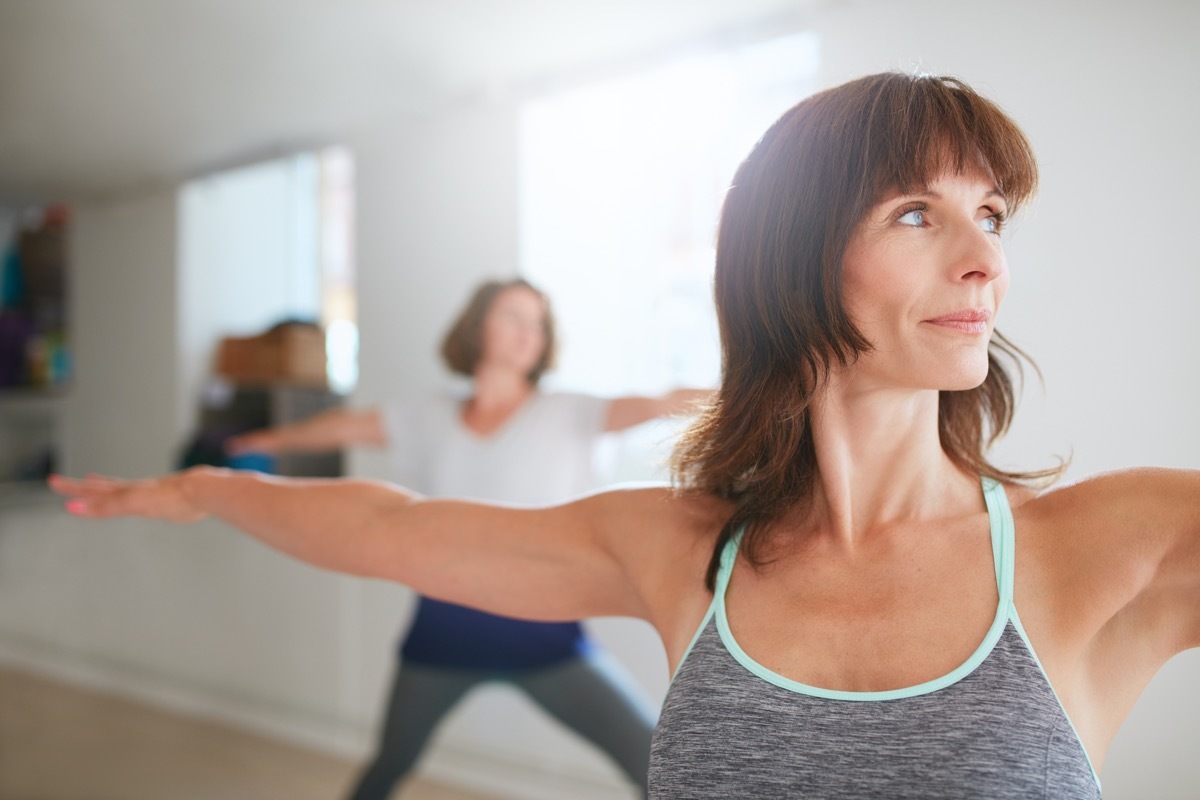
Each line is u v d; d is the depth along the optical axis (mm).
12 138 3457
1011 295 1992
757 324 771
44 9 2430
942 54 2090
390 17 2471
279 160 3668
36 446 4547
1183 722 1843
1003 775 623
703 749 698
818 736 673
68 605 4305
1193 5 1816
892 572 726
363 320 3318
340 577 3385
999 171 713
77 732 3588
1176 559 661
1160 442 1854
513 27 2510
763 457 809
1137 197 1872
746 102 2660
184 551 3875
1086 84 1920
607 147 2988
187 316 3975
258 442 2562
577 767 2840
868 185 701
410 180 3219
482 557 924
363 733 3334
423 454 2408
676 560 828
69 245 4402
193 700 3830
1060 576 684
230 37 2598
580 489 2266
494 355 2297
